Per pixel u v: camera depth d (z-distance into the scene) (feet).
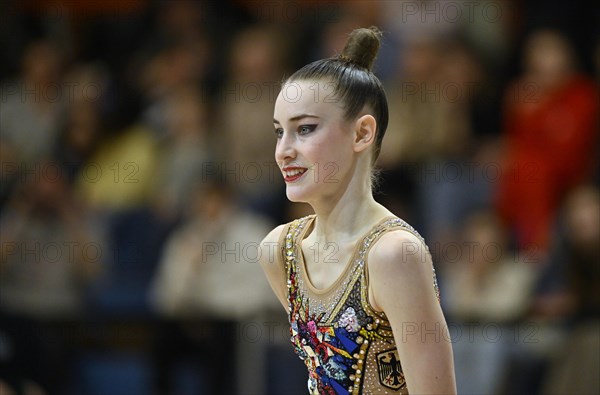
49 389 63.10
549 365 58.85
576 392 58.13
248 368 61.62
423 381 28.30
